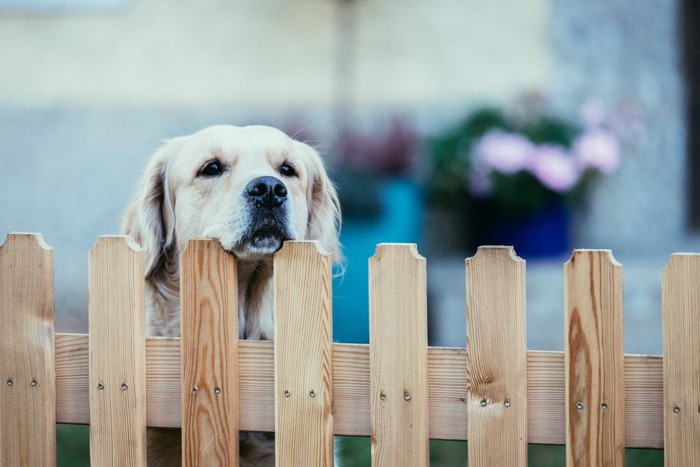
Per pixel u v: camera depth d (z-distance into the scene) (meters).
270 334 3.34
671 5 8.52
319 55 9.16
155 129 9.26
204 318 2.59
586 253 2.37
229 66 9.25
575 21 8.67
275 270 2.54
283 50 9.19
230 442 2.59
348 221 7.25
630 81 8.61
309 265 2.52
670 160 8.55
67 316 8.37
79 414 2.72
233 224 3.00
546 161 7.41
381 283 2.47
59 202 9.27
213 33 9.21
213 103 9.25
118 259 2.61
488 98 8.91
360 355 2.54
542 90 8.69
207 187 3.25
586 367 2.38
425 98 9.02
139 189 3.56
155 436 3.02
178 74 9.25
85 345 2.71
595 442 2.38
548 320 6.89
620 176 8.51
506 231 7.73
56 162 9.28
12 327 2.70
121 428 2.63
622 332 2.36
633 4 8.57
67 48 9.25
